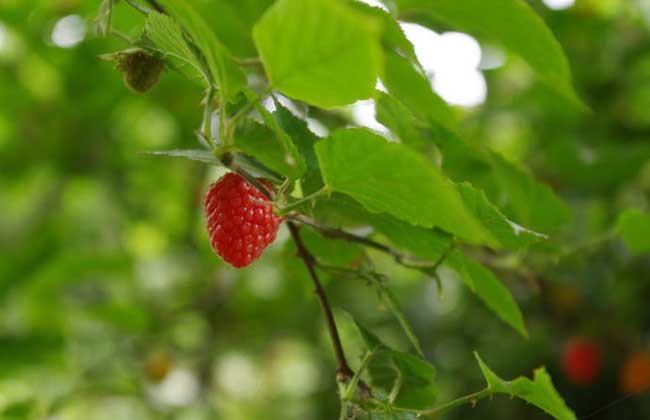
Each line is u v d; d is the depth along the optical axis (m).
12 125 0.66
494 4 0.37
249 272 0.72
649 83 0.62
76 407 0.71
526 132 0.68
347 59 0.28
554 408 0.33
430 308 0.68
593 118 0.61
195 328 0.75
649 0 0.64
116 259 0.68
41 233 0.75
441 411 0.34
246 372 0.86
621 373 0.58
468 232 0.30
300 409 0.78
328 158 0.31
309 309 0.73
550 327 0.61
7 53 0.65
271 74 0.29
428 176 0.30
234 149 0.32
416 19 0.43
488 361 0.63
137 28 0.44
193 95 0.59
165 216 0.76
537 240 0.34
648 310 0.59
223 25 0.44
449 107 0.38
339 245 0.40
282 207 0.33
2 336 0.67
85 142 0.66
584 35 0.62
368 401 0.34
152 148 0.69
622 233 0.44
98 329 0.65
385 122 0.39
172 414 0.68
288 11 0.28
